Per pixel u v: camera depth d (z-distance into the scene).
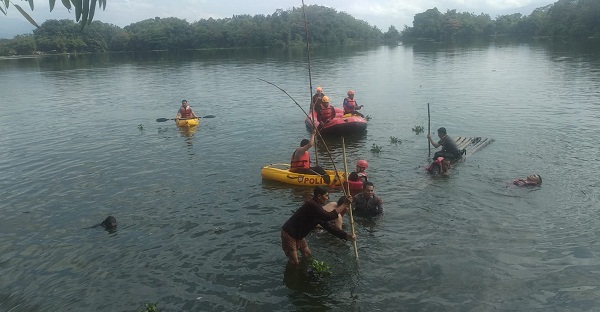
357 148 13.52
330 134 15.09
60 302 6.22
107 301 6.21
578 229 7.64
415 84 27.02
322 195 6.94
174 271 6.89
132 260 7.25
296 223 6.87
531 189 9.48
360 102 21.56
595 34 68.25
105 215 9.00
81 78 37.22
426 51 62.72
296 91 25.70
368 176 10.86
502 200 9.01
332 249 7.41
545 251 6.99
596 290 5.93
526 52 49.22
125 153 13.55
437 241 7.49
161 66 48.34
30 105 23.62
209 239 7.86
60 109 22.11
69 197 10.05
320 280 6.54
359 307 5.90
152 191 10.23
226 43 89.06
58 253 7.55
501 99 20.47
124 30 91.12
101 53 84.75
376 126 16.33
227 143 14.39
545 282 6.19
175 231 8.20
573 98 19.80
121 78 36.41
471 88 24.27
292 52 69.50
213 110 20.55
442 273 6.55
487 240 7.43
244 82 31.03
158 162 12.50
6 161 13.16
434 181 10.26
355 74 34.12
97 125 17.89
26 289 6.56
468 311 5.68
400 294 6.12
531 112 17.33
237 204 9.36
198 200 9.62
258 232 8.08
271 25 91.31
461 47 68.44
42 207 9.53
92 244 7.82
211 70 41.41
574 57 39.53
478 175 10.51
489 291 6.07
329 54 62.22
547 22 84.19
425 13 113.06
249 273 6.78
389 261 6.96
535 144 12.91
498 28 102.56
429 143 12.37
